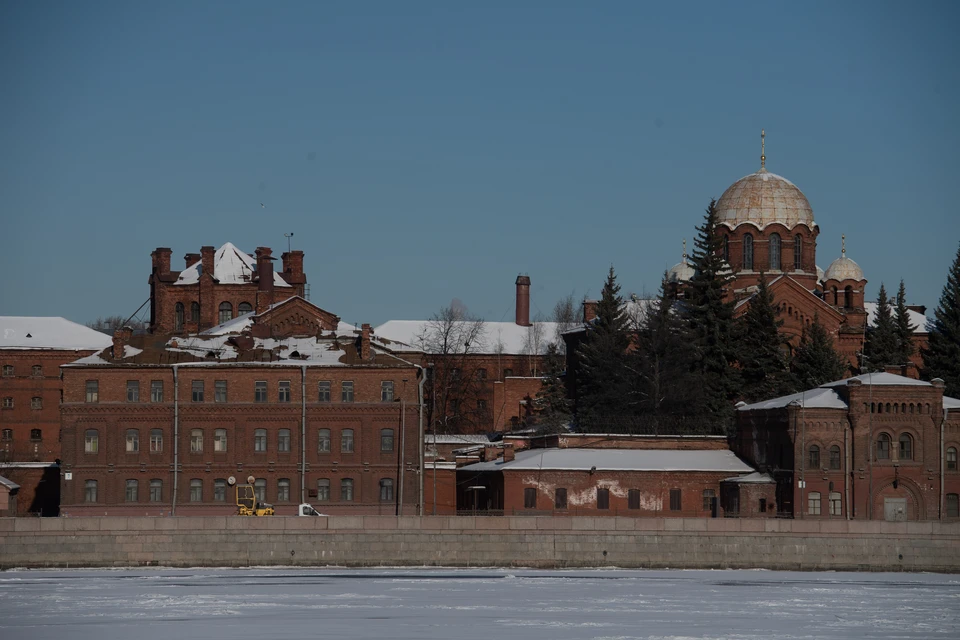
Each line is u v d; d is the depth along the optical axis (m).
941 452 153.62
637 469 158.75
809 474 152.12
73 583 119.88
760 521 133.25
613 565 132.25
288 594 113.50
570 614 104.31
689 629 98.75
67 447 159.75
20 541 129.25
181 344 165.75
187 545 130.12
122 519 130.12
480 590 116.62
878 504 152.88
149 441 160.25
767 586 121.44
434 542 131.88
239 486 159.25
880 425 153.38
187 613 103.62
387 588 117.44
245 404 160.25
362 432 161.00
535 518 132.75
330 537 131.12
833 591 118.69
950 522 133.62
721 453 165.62
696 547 132.75
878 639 96.06
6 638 93.75
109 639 93.19
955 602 112.69
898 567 132.62
